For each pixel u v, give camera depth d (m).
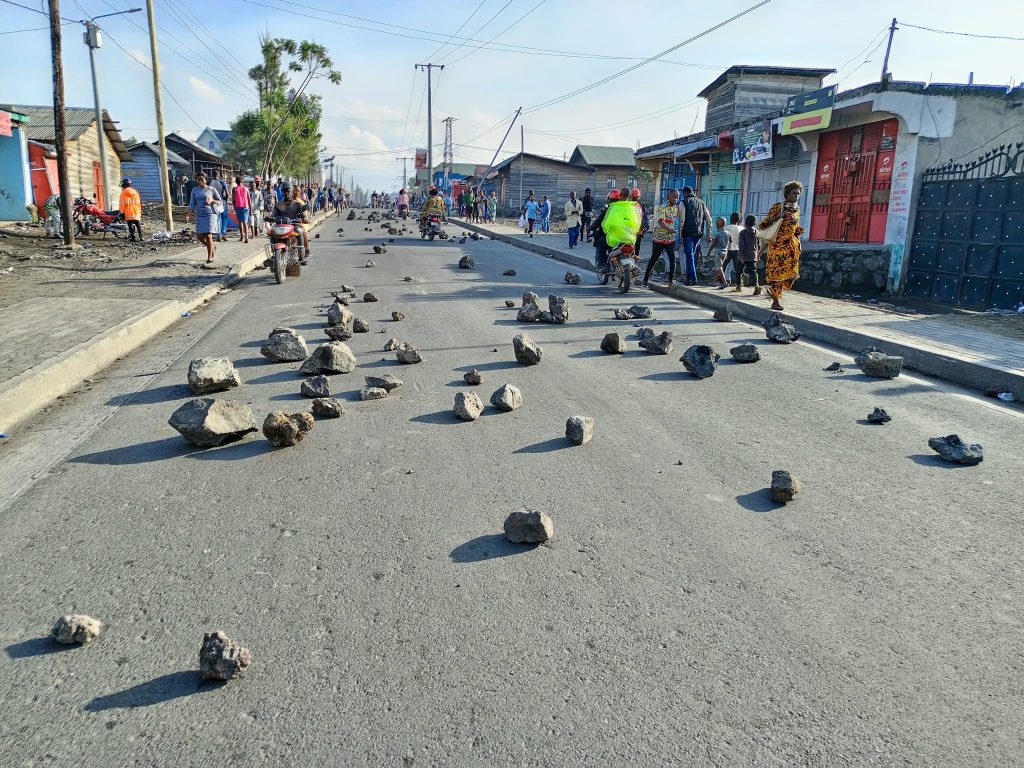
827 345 8.45
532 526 3.63
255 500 4.20
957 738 2.40
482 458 4.79
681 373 6.97
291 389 6.39
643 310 10.06
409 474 4.53
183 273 13.95
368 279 14.05
